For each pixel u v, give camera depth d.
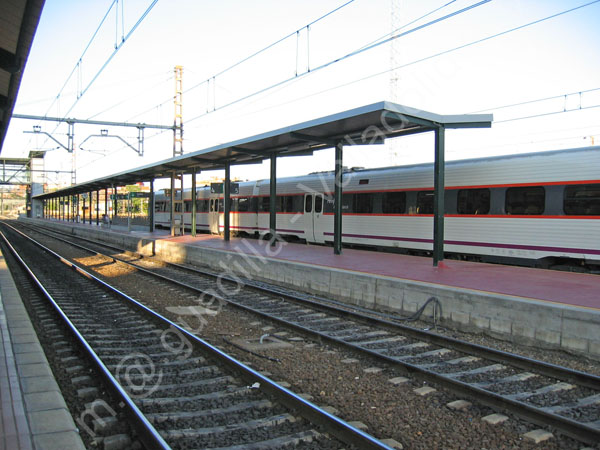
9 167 67.44
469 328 7.38
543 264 11.55
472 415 4.33
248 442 3.75
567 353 6.21
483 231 12.45
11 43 8.38
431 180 13.88
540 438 3.86
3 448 3.14
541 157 11.43
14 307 8.05
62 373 5.39
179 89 25.53
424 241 13.99
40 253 20.72
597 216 10.35
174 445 3.70
